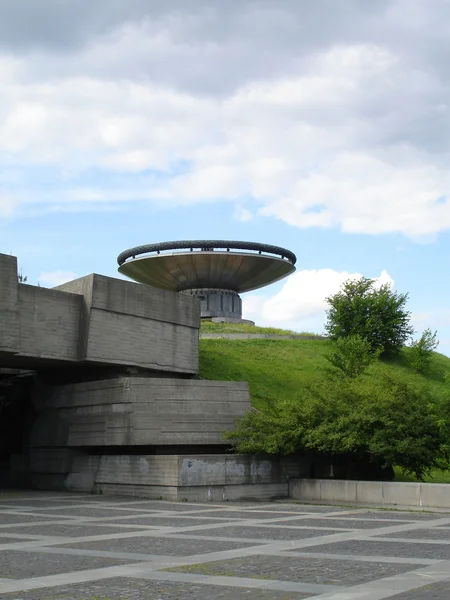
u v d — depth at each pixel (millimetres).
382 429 27797
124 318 34438
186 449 32375
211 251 58906
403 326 55500
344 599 9375
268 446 28891
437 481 32500
